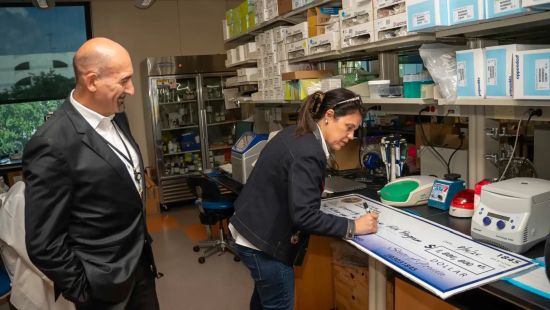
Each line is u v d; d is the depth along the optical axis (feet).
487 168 6.73
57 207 4.41
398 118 10.26
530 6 4.60
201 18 19.49
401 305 6.11
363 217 5.89
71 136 4.52
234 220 5.96
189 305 9.92
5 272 7.39
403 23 6.45
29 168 4.36
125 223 5.03
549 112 5.72
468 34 6.31
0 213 5.80
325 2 8.55
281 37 10.11
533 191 5.00
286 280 5.82
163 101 17.95
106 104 4.73
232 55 13.33
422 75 6.84
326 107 5.48
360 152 9.76
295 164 5.21
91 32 17.78
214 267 12.00
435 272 4.56
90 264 4.75
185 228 15.62
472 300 5.29
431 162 8.41
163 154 18.19
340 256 8.69
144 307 5.67
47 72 17.26
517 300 4.01
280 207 5.53
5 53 16.61
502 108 6.26
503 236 5.01
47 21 17.07
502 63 5.28
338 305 8.97
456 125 8.41
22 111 17.10
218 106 19.35
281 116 12.99
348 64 10.46
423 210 6.78
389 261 4.90
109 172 4.70
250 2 11.65
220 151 19.11
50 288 5.64
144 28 18.63
